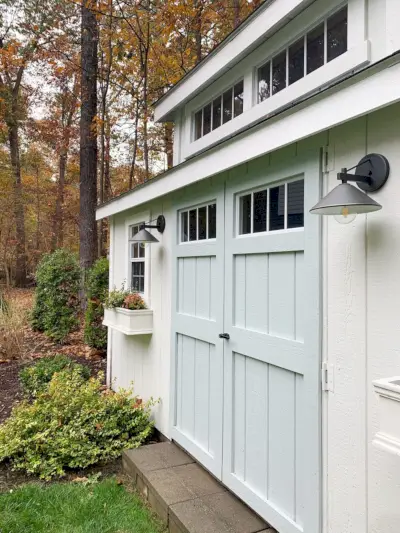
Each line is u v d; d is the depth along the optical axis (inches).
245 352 100.4
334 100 65.6
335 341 74.0
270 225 94.3
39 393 168.1
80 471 129.0
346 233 72.2
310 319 79.0
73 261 324.5
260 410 95.3
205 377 120.1
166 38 306.2
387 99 56.3
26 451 130.4
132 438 144.2
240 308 104.3
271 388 91.7
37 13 379.9
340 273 73.3
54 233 600.4
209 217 123.0
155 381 157.8
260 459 94.3
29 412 146.1
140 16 305.6
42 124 494.0
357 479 68.7
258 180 96.7
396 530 61.8
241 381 103.3
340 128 73.9
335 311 74.2
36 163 584.1
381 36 82.8
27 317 325.7
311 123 70.6
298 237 83.2
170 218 148.0
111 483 119.4
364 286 68.5
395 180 63.2
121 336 199.9
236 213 106.8
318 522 75.4
